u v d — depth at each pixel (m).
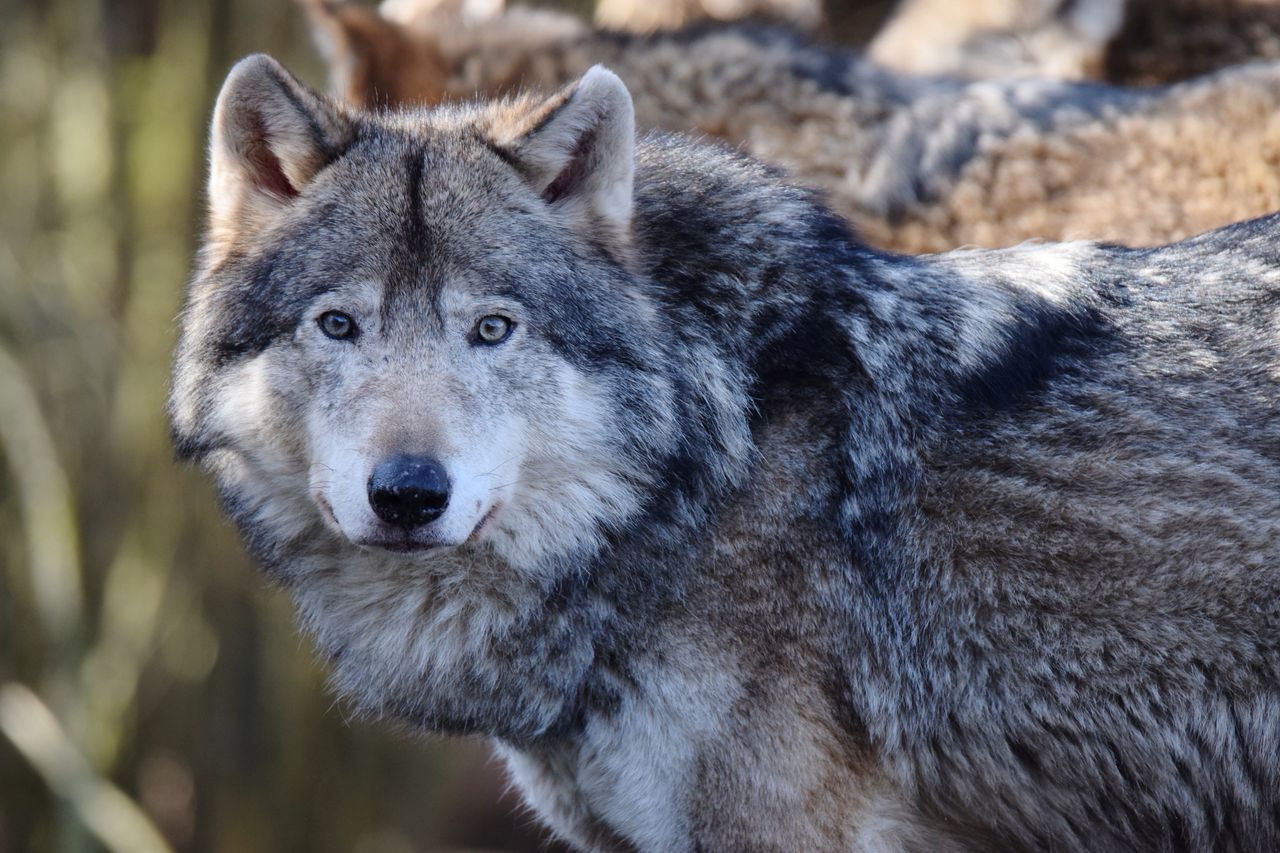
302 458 8.62
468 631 8.95
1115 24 17.78
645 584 8.66
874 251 9.48
